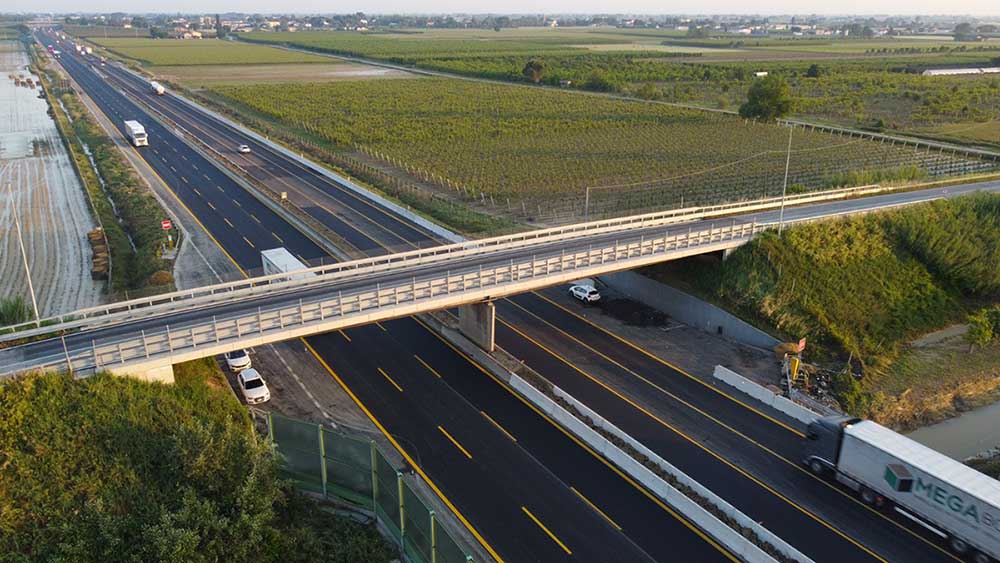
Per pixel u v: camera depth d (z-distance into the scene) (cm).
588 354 5328
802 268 5909
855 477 3678
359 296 4272
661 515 3547
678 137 12400
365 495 3491
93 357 3591
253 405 4438
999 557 3109
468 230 7512
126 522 2952
